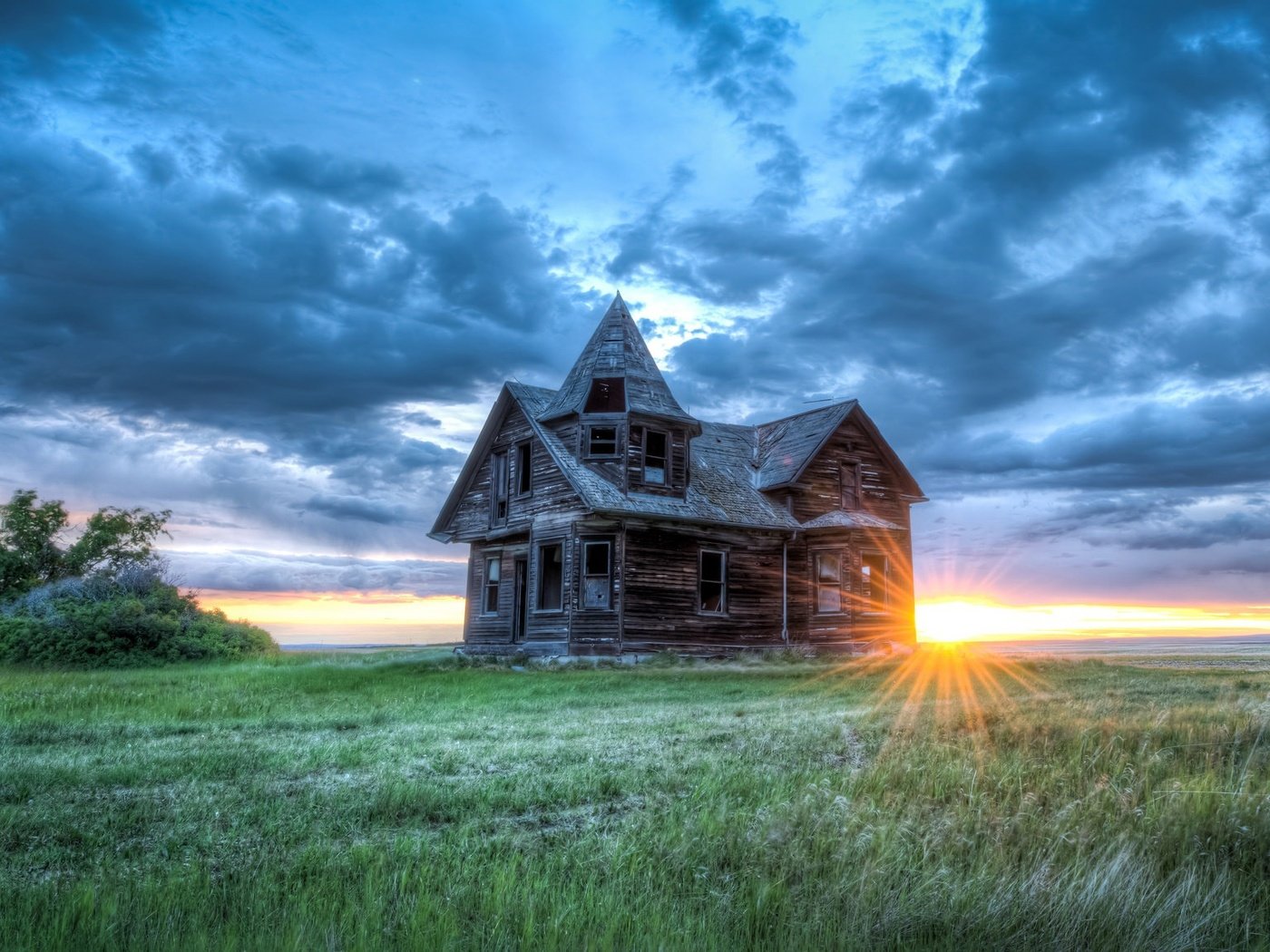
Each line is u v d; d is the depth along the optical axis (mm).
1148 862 5523
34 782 8016
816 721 12484
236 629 32531
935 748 9258
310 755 9547
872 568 32656
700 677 22000
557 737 11141
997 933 4613
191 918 4531
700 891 5148
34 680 20531
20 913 4539
